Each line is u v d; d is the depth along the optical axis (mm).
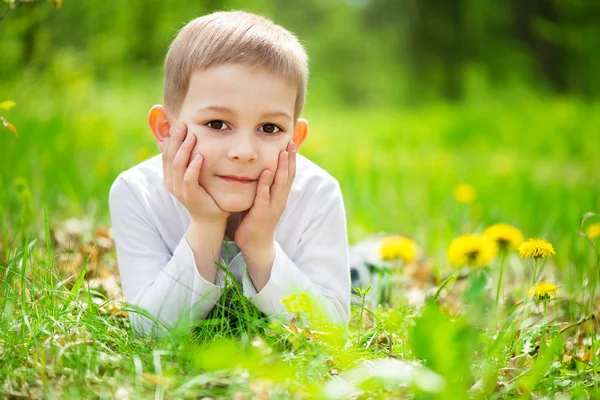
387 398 1664
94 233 3459
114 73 11883
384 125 13938
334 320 2150
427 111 16750
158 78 13406
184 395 1642
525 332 2215
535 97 17422
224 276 2137
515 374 1922
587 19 21312
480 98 20047
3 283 2127
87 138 6457
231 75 1985
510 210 5320
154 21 11547
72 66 8266
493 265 3389
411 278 3328
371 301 2660
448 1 24594
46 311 1996
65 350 1790
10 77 7473
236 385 1680
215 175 2029
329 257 2283
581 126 11422
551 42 22016
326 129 12586
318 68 35844
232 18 2107
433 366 1572
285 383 1644
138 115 10180
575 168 8844
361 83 34250
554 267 3564
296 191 2311
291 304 2082
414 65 26312
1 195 3701
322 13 39156
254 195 2061
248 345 1849
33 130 6098
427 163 8383
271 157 2029
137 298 2156
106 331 1963
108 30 10539
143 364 1818
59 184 4516
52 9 7797
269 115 2012
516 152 10461
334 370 1861
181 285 2084
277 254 2133
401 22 31797
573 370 2084
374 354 1950
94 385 1682
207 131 2021
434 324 1555
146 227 2266
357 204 4715
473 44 24203
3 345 1853
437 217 4875
